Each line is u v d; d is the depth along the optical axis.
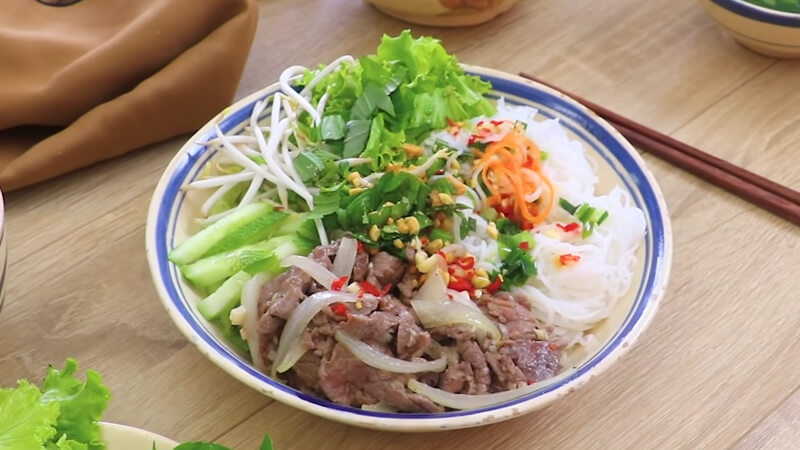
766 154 0.68
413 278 0.56
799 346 0.58
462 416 0.50
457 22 0.76
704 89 0.72
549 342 0.56
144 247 0.62
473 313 0.54
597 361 0.52
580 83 0.72
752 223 0.63
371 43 0.75
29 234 0.62
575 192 0.62
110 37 0.68
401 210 0.58
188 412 0.55
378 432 0.54
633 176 0.61
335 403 0.52
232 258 0.57
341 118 0.62
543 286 0.59
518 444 0.54
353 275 0.56
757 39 0.72
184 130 0.68
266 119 0.64
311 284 0.55
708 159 0.66
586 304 0.58
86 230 0.62
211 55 0.66
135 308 0.59
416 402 0.52
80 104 0.66
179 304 0.54
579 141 0.64
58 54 0.67
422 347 0.53
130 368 0.56
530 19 0.77
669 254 0.57
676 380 0.56
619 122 0.68
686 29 0.77
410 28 0.77
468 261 0.57
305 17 0.77
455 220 0.59
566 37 0.76
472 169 0.61
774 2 0.72
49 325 0.58
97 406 0.48
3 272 0.53
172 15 0.67
